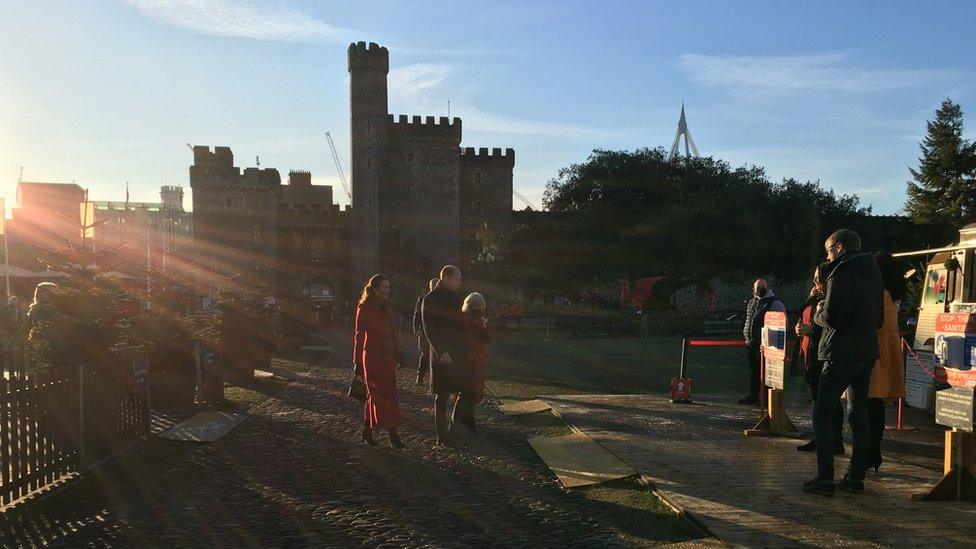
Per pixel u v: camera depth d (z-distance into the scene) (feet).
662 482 19.85
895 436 27.04
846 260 18.10
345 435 28.48
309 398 39.17
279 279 242.78
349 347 82.48
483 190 283.79
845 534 15.29
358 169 250.37
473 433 28.48
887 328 20.53
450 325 26.53
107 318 26.35
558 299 191.52
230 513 18.24
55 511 18.52
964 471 17.79
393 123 261.85
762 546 14.58
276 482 21.24
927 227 184.24
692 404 35.12
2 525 17.39
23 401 19.81
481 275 215.51
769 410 27.25
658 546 15.21
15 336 33.94
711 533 15.51
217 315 47.39
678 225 167.73
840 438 23.63
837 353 17.98
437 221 264.93
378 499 19.35
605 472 21.43
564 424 30.04
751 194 173.47
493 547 15.48
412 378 48.49
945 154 183.73
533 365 59.72
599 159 229.25
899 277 23.44
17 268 91.50
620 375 52.16
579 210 221.87
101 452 24.18
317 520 17.57
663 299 167.63
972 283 29.89
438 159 265.54
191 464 23.59
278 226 258.57
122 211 244.83
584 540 15.81
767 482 19.75
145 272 40.81
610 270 200.03
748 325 35.06
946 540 14.90
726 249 160.86
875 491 18.72
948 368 18.22
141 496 19.85
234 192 251.39
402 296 221.87
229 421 31.14
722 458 22.89
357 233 249.55
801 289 192.03
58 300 25.77
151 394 35.22
